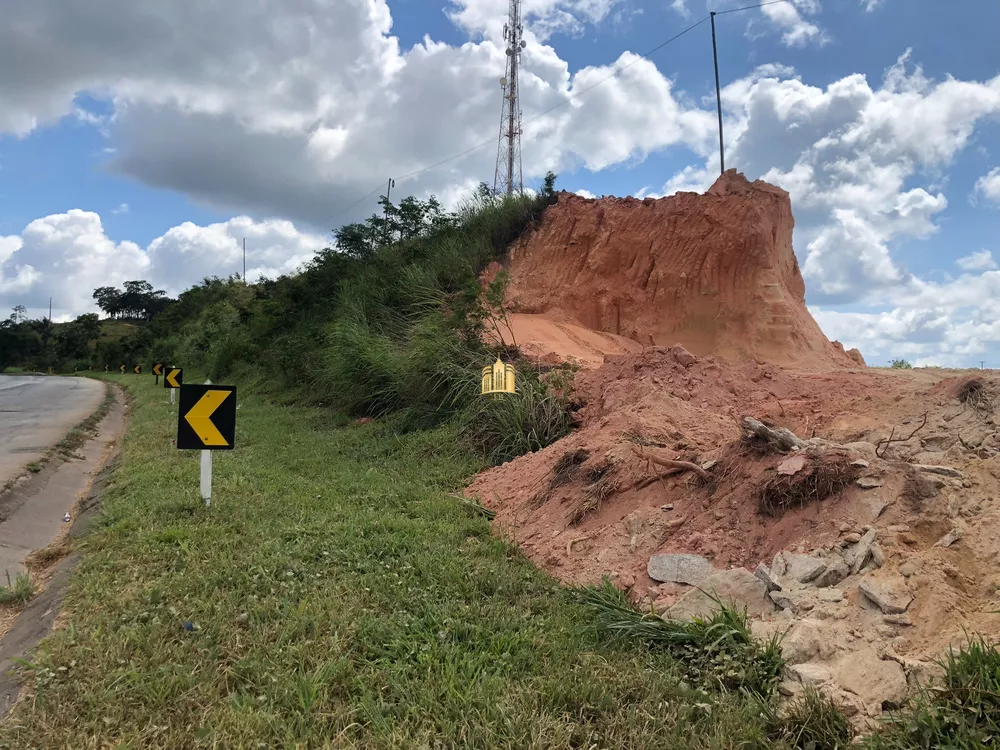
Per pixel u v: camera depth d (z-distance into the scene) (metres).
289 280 29.55
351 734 2.93
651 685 3.30
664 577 4.55
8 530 6.59
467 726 2.96
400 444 9.77
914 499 4.03
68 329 76.00
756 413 7.42
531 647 3.72
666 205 15.32
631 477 5.73
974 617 3.23
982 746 2.48
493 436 9.02
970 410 5.25
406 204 21.27
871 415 6.34
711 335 13.84
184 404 6.54
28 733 2.92
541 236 16.66
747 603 3.99
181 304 54.81
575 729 2.93
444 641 3.74
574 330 14.28
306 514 6.34
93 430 14.12
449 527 5.95
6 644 4.06
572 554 5.29
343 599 4.29
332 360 13.89
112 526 5.96
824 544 4.06
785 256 15.73
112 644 3.67
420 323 12.79
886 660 3.16
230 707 3.10
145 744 2.88
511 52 28.88
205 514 6.26
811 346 13.62
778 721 2.97
